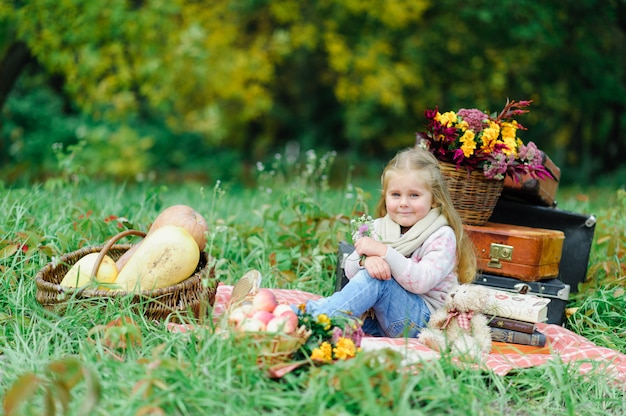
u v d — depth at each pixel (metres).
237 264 4.62
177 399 2.46
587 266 4.48
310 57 16.12
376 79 12.49
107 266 3.48
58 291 3.26
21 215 4.42
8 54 9.96
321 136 16.64
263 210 5.21
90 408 2.22
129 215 5.26
